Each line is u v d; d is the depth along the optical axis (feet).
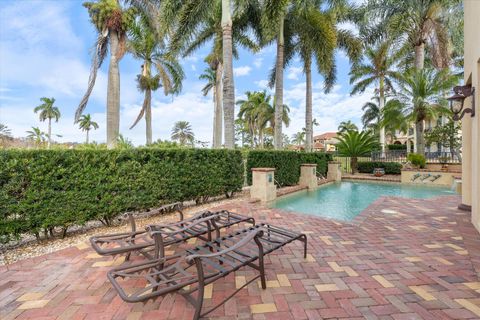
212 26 44.27
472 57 14.64
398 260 10.64
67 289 8.52
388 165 53.06
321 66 40.75
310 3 37.68
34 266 10.21
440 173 38.99
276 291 8.41
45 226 12.64
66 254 11.40
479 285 8.63
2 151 11.62
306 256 11.04
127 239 10.36
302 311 7.40
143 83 60.64
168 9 29.30
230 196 26.37
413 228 15.14
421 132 43.29
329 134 165.68
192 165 20.85
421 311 7.34
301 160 36.68
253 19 38.96
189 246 12.45
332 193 33.27
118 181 15.57
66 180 13.37
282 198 26.99
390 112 45.62
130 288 8.54
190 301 7.11
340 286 8.68
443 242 12.67
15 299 7.97
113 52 36.55
